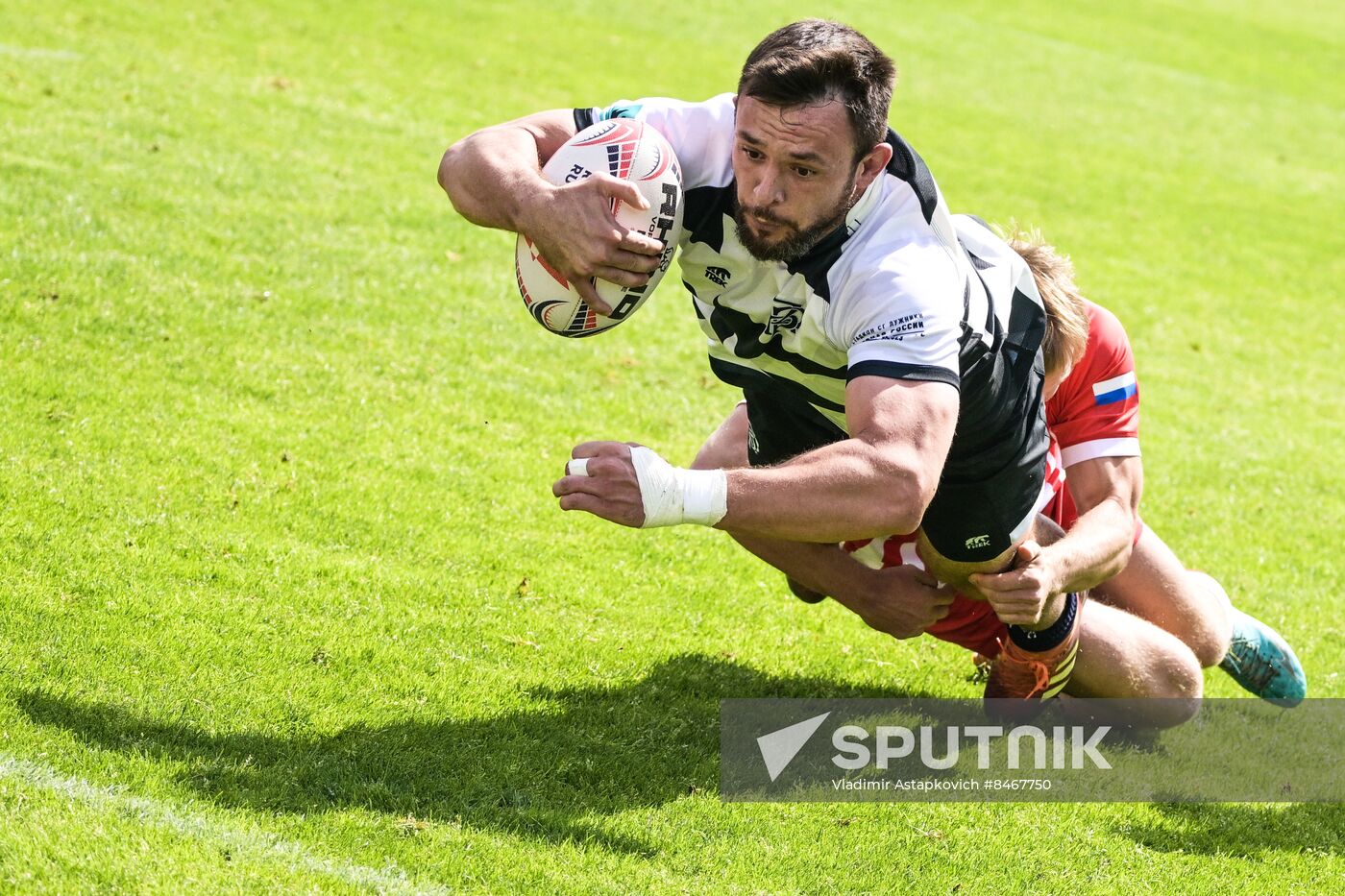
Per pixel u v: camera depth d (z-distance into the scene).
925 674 18.84
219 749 13.62
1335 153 73.62
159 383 22.81
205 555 17.70
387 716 14.90
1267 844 15.40
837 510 11.73
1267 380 38.97
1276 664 18.70
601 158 13.23
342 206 35.12
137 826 12.00
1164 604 18.00
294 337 26.27
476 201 13.27
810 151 11.93
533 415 25.81
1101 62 83.56
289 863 11.89
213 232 30.56
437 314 29.61
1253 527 27.48
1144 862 14.55
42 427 20.16
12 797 12.05
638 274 12.89
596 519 21.78
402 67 51.72
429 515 20.53
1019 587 14.98
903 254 12.66
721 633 18.89
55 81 39.09
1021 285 15.09
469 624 17.50
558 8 67.44
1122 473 16.84
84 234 28.17
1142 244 51.09
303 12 56.12
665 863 13.10
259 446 21.45
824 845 13.89
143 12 49.88
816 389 14.35
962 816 14.96
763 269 13.33
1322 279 51.00
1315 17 114.44
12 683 13.90
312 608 17.02
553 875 12.42
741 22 72.75
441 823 13.01
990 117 66.69
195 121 38.78
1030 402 14.73
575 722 15.63
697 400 28.80
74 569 16.55
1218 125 74.81
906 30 80.75
